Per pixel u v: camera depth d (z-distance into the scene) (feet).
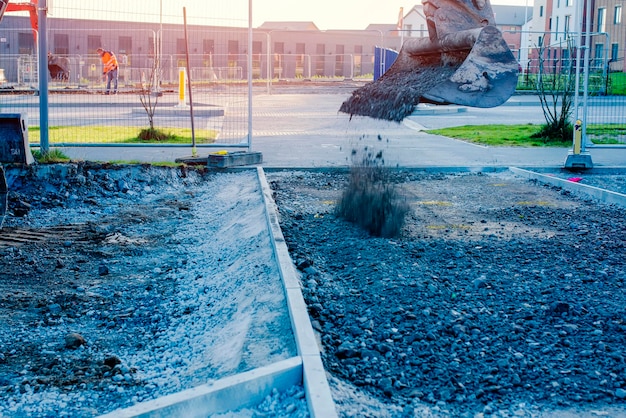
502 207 30.37
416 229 25.70
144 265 22.93
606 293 18.13
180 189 36.17
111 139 50.21
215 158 40.50
